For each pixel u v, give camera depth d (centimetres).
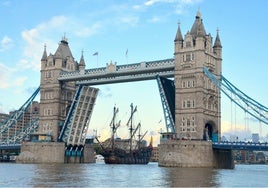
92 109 17362
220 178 7994
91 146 17950
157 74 14238
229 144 12562
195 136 13188
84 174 8888
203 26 13862
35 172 9194
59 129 16912
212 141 13112
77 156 17262
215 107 14012
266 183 7144
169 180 7281
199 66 13400
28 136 18675
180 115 13562
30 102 18100
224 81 13925
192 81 13500
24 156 16162
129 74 15138
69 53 17725
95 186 6056
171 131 13762
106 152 19612
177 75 13788
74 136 16800
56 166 12950
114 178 7825
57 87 16975
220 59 14362
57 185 6059
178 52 13888
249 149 12331
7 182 6462
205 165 12512
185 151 12600
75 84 17525
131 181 7088
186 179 7500
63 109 17175
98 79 16062
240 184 6750
